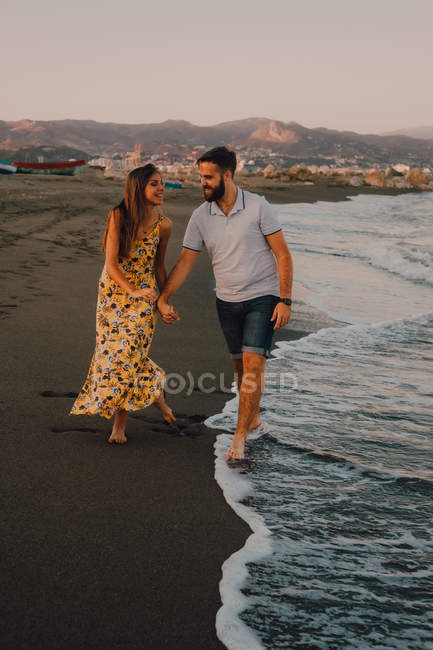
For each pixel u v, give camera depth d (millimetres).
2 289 6992
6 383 4141
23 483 2852
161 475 3062
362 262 11883
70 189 25609
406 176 58844
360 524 2701
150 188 3178
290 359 5426
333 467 3291
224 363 5043
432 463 3387
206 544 2453
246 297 3438
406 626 2020
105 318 3367
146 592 2111
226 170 3238
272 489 3000
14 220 13812
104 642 1854
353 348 5887
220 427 3779
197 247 3488
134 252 3312
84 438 3455
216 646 1870
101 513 2637
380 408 4262
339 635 1961
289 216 21938
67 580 2145
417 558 2439
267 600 2121
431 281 9938
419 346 6027
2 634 1855
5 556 2262
